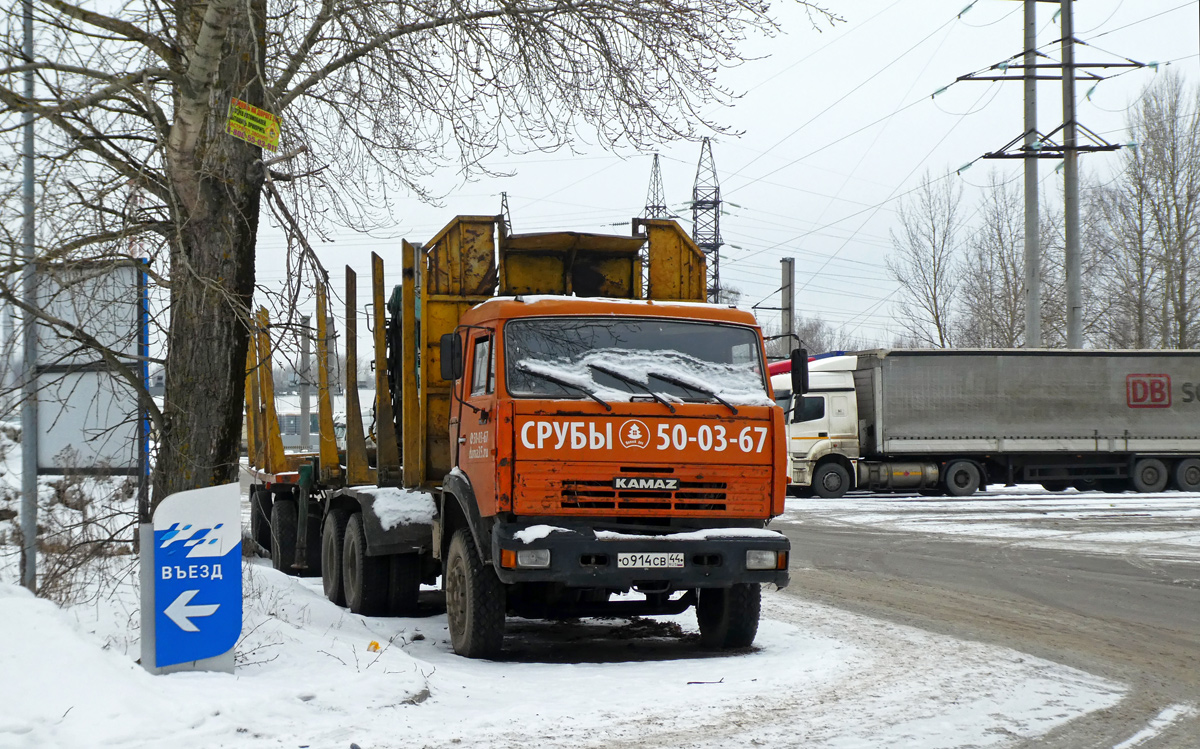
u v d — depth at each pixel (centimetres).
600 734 566
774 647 848
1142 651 815
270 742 537
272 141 716
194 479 727
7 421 834
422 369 983
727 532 765
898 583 1263
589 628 1017
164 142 728
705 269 1000
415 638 919
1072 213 3022
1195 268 3841
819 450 2825
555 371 781
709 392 798
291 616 876
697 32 872
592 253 1006
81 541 792
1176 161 3862
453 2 802
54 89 704
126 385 778
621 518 771
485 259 998
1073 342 3019
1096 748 537
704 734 565
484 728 577
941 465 2923
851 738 555
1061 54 3048
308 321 764
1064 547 1675
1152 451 2980
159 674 633
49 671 546
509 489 750
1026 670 736
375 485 1123
